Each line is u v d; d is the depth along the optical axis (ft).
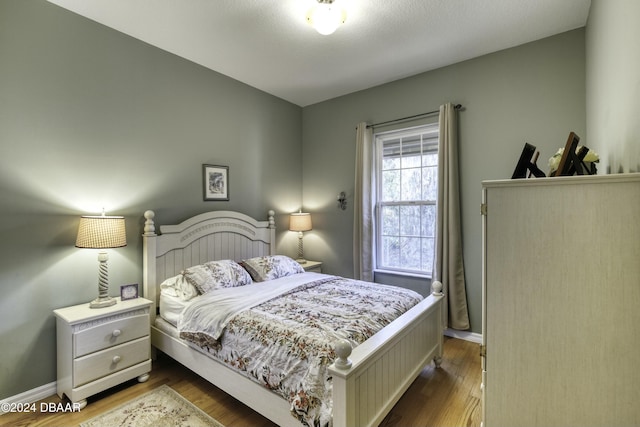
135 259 9.02
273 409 5.66
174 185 9.94
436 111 10.84
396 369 6.25
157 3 7.46
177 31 8.64
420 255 11.66
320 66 10.71
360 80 11.86
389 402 5.91
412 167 11.82
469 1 7.36
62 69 7.64
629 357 3.57
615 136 5.31
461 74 10.36
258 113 12.67
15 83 6.95
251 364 6.02
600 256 3.68
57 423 6.39
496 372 4.27
